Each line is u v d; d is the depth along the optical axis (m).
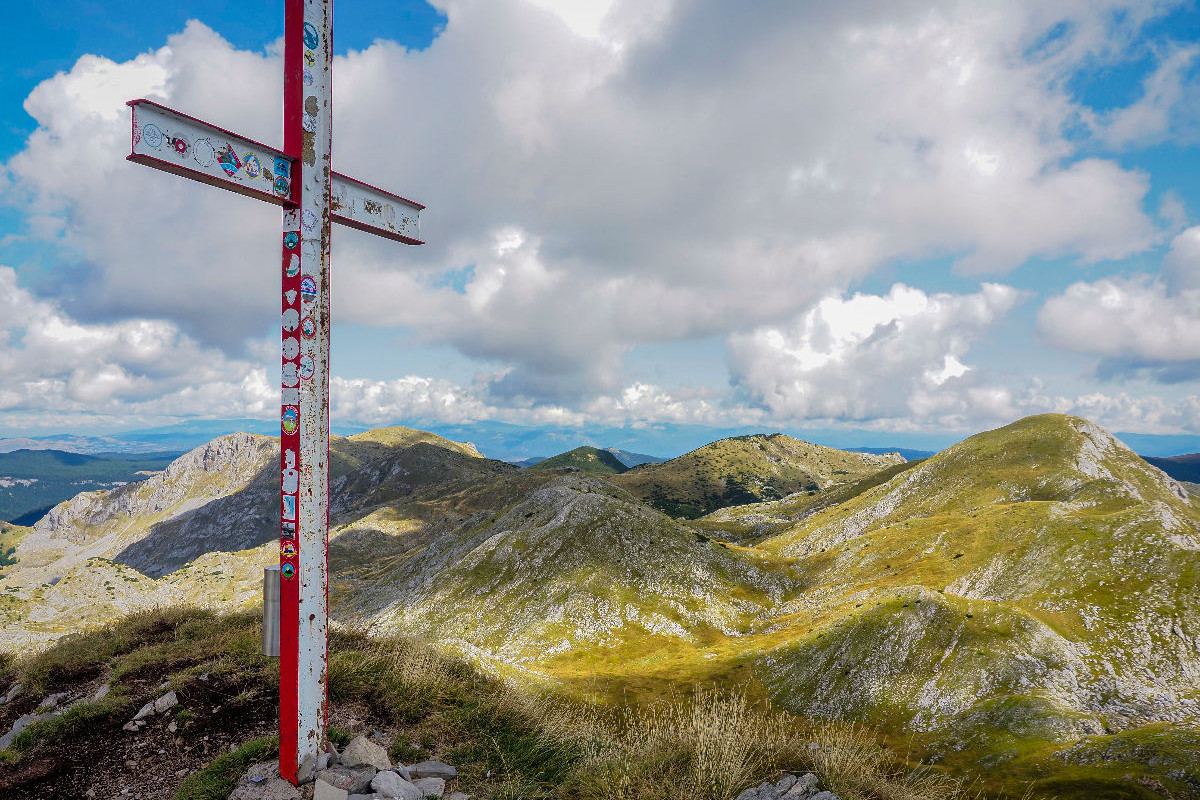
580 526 138.88
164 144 6.25
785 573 131.00
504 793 7.54
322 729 7.77
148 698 10.31
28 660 14.72
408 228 9.57
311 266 7.58
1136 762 40.38
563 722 10.01
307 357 7.52
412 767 8.06
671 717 9.12
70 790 7.91
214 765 7.95
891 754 8.04
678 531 142.75
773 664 81.88
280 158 7.32
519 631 110.19
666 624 109.69
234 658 11.91
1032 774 45.16
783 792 6.95
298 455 7.40
